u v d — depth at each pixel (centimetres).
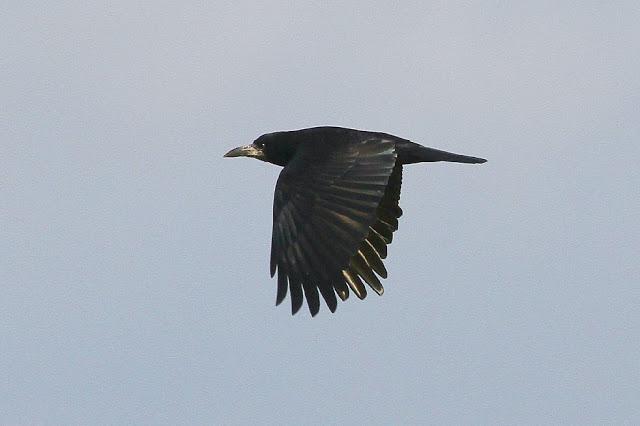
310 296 1588
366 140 1691
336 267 1591
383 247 1762
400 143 1741
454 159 1747
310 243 1606
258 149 1853
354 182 1641
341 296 1583
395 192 1759
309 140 1703
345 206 1620
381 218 1764
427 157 1744
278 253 1616
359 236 1603
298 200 1631
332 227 1609
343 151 1675
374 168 1653
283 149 1844
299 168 1656
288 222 1623
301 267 1602
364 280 1756
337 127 1733
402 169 1759
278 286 1605
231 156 1853
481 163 1744
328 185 1638
